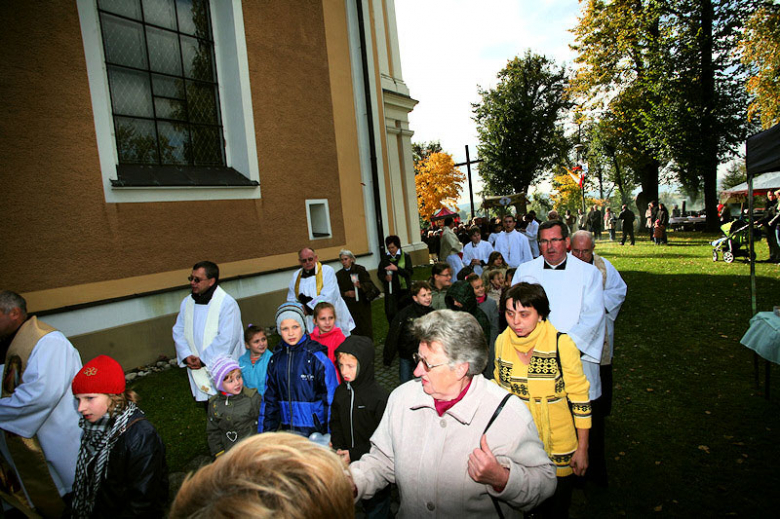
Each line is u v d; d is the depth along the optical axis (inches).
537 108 1555.1
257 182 333.1
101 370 80.4
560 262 121.4
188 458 157.1
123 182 256.2
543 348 90.0
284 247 357.1
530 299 87.8
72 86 241.1
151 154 291.7
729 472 127.3
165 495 82.7
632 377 203.9
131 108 281.4
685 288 375.2
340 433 104.8
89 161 245.3
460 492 59.3
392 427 67.9
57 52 236.4
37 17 229.9
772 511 110.1
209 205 304.0
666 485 124.2
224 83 334.6
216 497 29.5
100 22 265.4
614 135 1031.6
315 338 152.9
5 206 216.4
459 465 59.7
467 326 61.9
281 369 117.6
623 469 133.9
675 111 835.4
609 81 1000.2
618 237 1019.3
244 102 330.3
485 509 59.7
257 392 135.0
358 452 102.6
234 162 336.8
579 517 113.6
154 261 271.4
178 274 283.0
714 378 193.5
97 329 243.6
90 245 244.4
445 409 63.2
